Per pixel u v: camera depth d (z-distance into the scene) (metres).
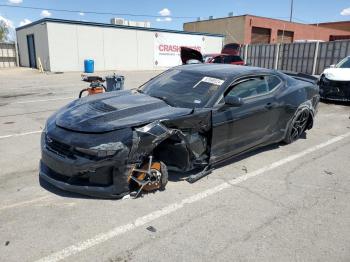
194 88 4.41
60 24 22.55
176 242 2.91
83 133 3.42
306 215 3.44
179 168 4.00
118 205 3.49
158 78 5.14
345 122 7.68
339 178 4.42
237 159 5.01
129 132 3.39
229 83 4.38
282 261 2.70
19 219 3.19
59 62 23.03
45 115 7.83
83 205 3.47
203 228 3.14
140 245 2.86
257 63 23.94
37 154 5.04
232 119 4.26
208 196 3.78
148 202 3.58
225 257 2.72
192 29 45.94
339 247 2.91
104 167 3.35
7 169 4.43
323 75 10.02
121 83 8.02
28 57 26.50
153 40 27.92
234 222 3.26
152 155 3.68
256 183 4.18
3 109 8.54
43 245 2.82
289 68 21.77
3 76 18.94
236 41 40.34
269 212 3.48
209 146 4.13
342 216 3.43
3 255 2.68
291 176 4.44
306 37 48.03
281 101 5.16
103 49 25.05
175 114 3.75
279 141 5.56
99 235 2.98
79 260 2.65
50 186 3.89
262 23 40.94
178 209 3.47
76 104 4.33
